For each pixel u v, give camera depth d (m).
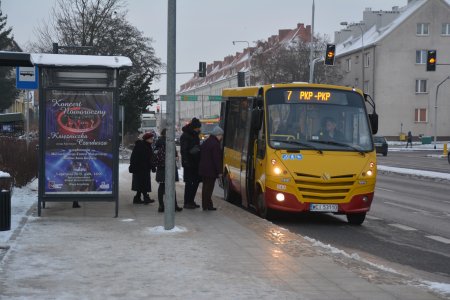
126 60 11.03
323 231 11.81
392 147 66.62
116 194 11.41
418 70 72.75
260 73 71.69
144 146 14.18
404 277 7.08
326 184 11.99
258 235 9.74
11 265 7.18
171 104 10.07
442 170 32.16
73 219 11.16
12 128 31.23
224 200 16.42
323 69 69.12
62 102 11.18
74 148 11.25
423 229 12.21
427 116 73.00
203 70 43.47
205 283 6.51
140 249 8.38
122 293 6.04
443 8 72.44
